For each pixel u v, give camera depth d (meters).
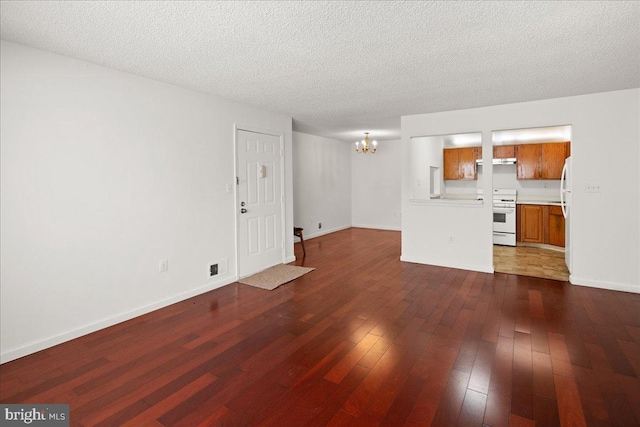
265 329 2.87
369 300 3.53
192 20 2.05
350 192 8.91
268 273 4.53
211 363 2.34
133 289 3.12
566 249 4.64
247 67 2.89
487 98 3.96
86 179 2.76
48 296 2.56
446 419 1.77
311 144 7.29
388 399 1.94
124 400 1.95
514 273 4.48
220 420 1.78
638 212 3.65
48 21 2.05
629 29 2.21
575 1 1.87
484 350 2.48
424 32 2.24
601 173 3.79
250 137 4.39
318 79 3.23
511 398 1.93
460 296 3.62
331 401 1.93
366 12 1.97
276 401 1.93
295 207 6.86
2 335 2.35
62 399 1.96
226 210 4.07
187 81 3.28
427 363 2.31
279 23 2.10
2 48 2.30
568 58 2.71
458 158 6.91
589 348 2.49
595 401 1.90
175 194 3.46
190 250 3.64
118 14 1.97
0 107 2.30
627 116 3.63
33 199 2.47
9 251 2.37
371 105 4.32
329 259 5.35
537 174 6.21
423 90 3.61
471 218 4.62
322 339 2.68
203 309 3.32
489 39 2.35
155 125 3.25
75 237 2.71
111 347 2.56
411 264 5.00
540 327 2.85
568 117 3.91
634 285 3.70
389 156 8.37
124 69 2.93
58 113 2.58
